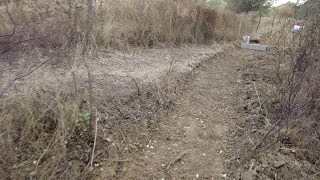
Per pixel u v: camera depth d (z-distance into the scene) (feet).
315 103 9.25
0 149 5.40
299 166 7.14
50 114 6.92
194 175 6.77
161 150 7.64
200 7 25.68
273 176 6.75
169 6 21.58
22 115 6.34
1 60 6.63
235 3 52.24
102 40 15.74
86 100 7.96
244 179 6.62
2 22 9.22
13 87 6.83
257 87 13.07
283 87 10.93
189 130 8.87
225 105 11.23
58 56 8.23
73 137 6.86
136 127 8.28
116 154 6.99
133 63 13.97
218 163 7.30
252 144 7.97
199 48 22.25
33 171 5.46
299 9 16.70
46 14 10.06
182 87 12.36
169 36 20.67
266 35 28.76
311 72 9.63
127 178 6.39
